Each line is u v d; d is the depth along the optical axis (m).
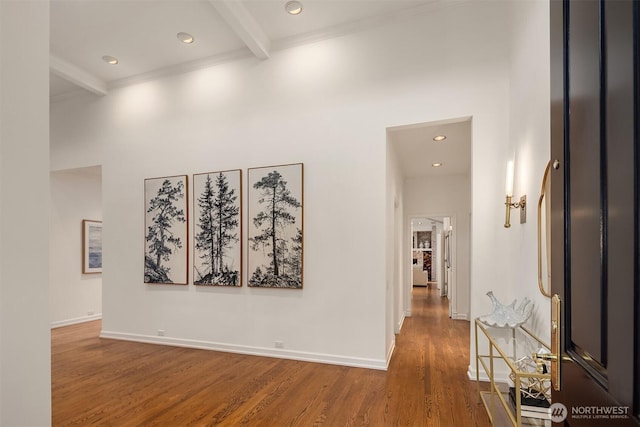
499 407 2.52
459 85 3.28
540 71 2.29
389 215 3.75
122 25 3.69
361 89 3.62
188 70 4.44
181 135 4.42
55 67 4.28
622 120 0.62
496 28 3.21
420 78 3.41
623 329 0.62
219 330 4.07
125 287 4.59
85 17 3.56
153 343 4.37
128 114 4.75
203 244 4.18
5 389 0.71
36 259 0.77
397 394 2.79
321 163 3.72
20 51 0.76
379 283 3.44
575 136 0.85
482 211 3.16
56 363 3.62
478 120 3.21
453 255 6.26
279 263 3.80
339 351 3.54
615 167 0.65
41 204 0.79
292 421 2.38
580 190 0.82
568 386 0.89
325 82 3.76
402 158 5.41
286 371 3.33
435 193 6.70
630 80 0.59
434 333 4.89
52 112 5.24
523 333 2.54
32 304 0.76
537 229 2.31
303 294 3.71
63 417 2.46
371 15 3.56
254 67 4.09
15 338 0.73
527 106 2.58
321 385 2.98
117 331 4.61
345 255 3.57
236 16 3.34
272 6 3.41
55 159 5.19
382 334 3.41
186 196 4.31
